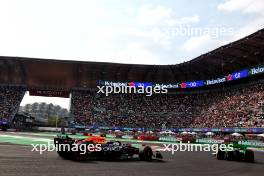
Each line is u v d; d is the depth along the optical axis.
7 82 76.69
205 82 67.69
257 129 47.03
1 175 10.68
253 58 54.53
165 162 18.73
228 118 55.53
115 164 16.19
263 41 47.72
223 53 54.84
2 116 70.31
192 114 67.38
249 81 60.25
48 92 77.19
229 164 19.19
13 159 15.41
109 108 73.62
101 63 65.69
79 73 70.94
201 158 22.66
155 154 21.61
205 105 67.25
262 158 24.72
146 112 71.69
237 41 49.09
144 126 68.44
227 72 63.41
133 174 12.86
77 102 75.06
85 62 65.50
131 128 68.75
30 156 17.44
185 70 67.44
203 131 59.06
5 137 37.09
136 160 18.94
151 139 51.88
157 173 13.64
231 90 64.38
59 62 65.81
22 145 25.61
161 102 73.38
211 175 14.06
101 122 70.75
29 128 73.50
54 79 74.12
